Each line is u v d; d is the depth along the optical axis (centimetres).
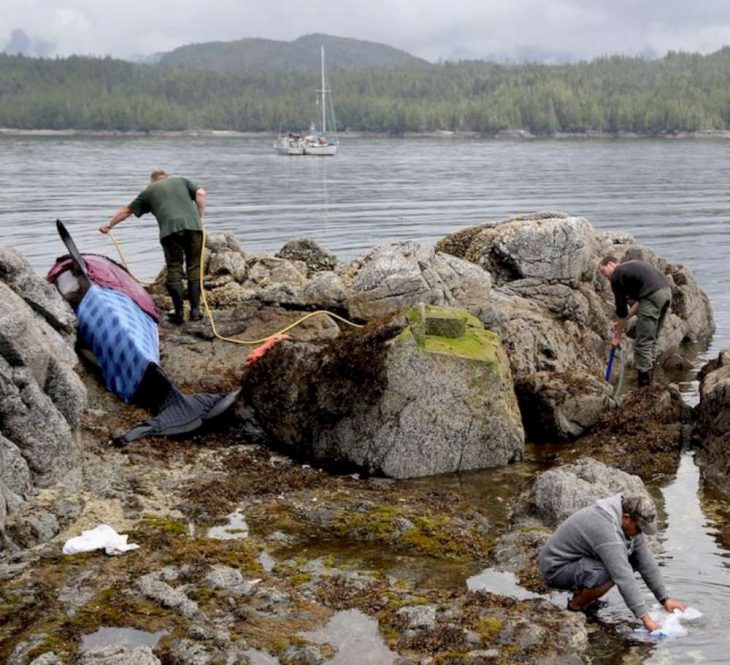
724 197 5466
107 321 1180
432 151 14312
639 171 8438
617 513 769
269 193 6028
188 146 16262
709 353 1719
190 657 662
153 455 1037
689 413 1225
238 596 745
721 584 816
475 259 1642
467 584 802
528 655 685
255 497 970
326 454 1089
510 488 1041
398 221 4262
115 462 1009
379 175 8038
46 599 728
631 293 1389
